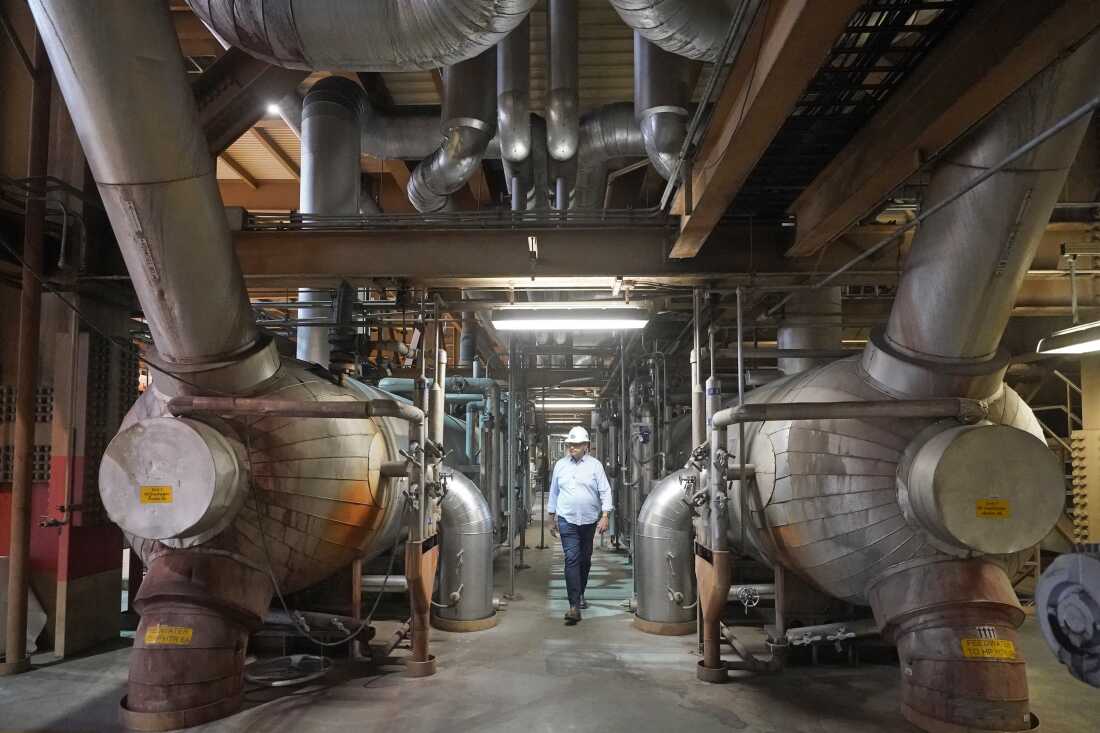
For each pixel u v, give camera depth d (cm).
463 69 501
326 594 478
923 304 338
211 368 355
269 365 384
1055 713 355
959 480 319
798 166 391
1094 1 200
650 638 511
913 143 294
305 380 418
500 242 471
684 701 378
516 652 473
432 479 440
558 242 471
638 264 468
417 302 514
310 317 613
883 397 363
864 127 339
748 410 352
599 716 356
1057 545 679
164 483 341
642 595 537
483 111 509
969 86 251
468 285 498
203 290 327
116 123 271
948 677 326
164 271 315
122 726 342
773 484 395
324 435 403
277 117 756
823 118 340
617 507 1004
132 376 532
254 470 369
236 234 474
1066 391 722
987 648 326
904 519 350
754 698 383
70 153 488
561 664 445
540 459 1645
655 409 800
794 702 376
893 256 468
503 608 608
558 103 482
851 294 727
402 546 598
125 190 291
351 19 264
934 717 328
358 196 595
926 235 332
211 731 335
